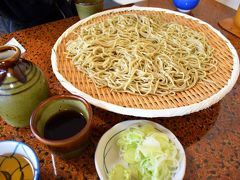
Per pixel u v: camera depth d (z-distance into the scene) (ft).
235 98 1.11
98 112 1.03
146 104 0.94
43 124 0.82
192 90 1.02
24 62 0.85
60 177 0.81
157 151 0.76
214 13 1.72
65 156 0.81
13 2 1.58
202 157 0.87
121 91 1.01
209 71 1.12
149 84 1.03
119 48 1.21
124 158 0.80
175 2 1.71
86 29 1.32
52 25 1.57
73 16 1.77
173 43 1.26
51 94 1.06
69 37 1.30
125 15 1.44
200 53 1.21
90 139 0.91
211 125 0.99
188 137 0.94
